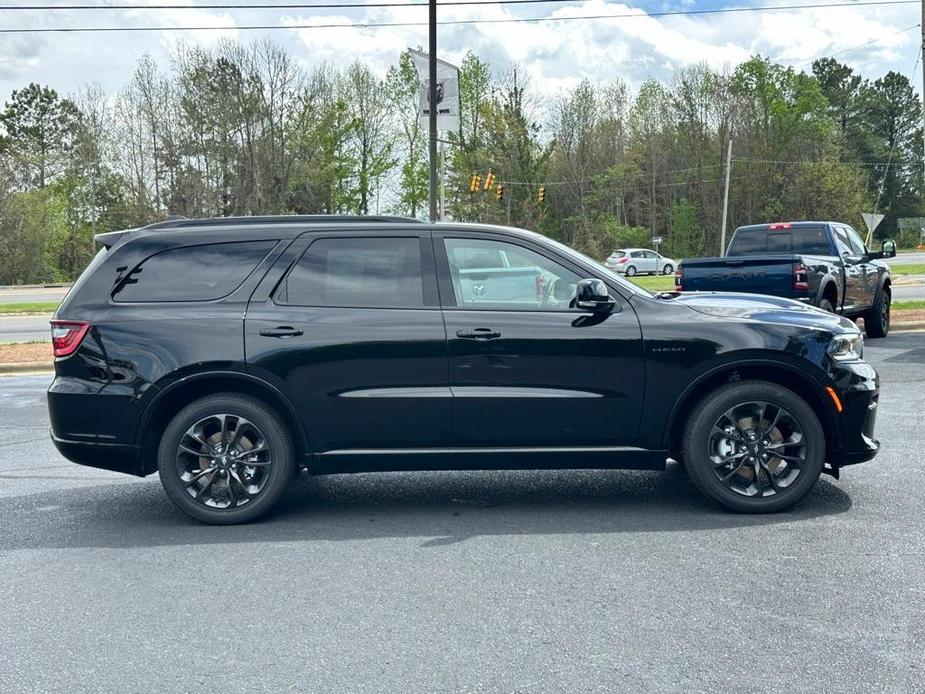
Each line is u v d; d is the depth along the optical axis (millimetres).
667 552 4891
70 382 5668
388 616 4070
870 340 14695
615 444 5629
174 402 5785
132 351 5590
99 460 5684
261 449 5633
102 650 3760
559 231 75625
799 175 75000
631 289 5695
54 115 85625
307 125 58125
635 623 3920
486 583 4473
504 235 5695
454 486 6551
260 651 3719
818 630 3803
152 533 5535
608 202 76625
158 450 5707
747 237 14562
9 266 63312
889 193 97688
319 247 5742
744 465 5613
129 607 4262
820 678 3365
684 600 4176
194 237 5812
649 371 5543
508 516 5703
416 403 5555
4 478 7105
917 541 4961
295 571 4738
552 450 5617
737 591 4273
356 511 5926
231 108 55969
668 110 77125
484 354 5543
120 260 5797
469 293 5637
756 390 5539
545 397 5547
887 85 101625
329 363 5551
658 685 3334
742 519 5496
